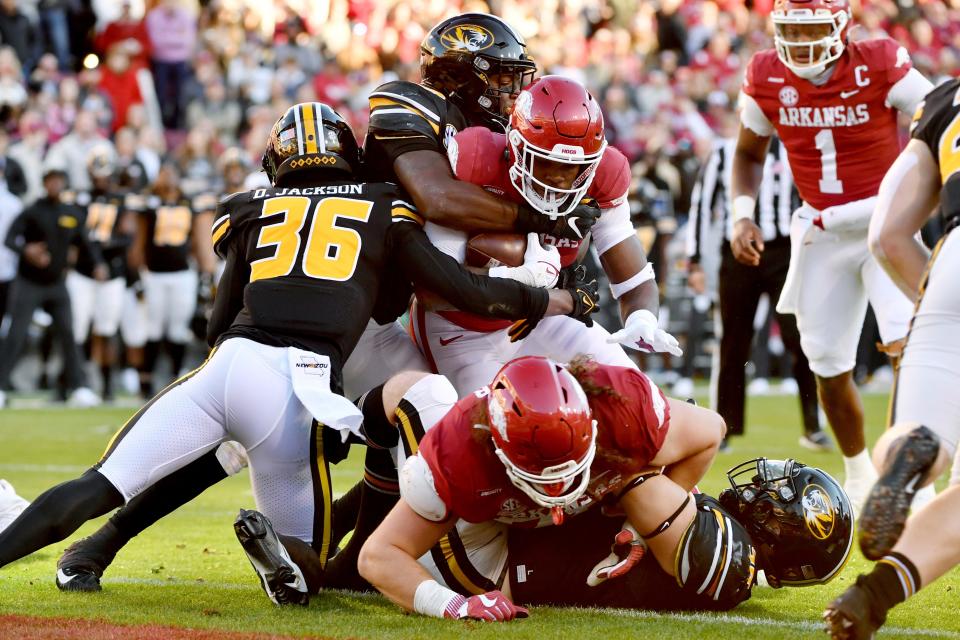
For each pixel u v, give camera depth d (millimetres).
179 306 40844
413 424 13109
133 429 13289
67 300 39844
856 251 19375
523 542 13141
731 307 26688
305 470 13703
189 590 14047
